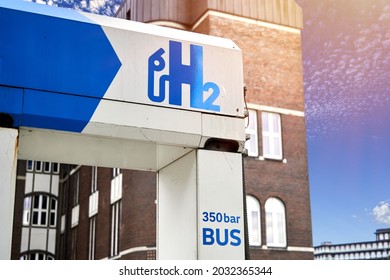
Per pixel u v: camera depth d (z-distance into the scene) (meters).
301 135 21.38
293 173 20.89
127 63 4.54
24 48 4.27
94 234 25.98
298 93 21.66
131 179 21.02
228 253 4.57
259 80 21.16
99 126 4.36
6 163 4.05
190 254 4.62
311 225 20.66
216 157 4.73
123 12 22.36
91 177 27.25
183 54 4.75
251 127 20.66
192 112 4.66
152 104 4.54
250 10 21.44
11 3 4.39
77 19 4.49
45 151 4.88
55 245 31.28
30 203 31.39
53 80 4.30
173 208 4.97
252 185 20.12
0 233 3.92
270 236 19.98
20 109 4.15
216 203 4.63
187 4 21.73
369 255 19.72
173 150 4.81
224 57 4.91
